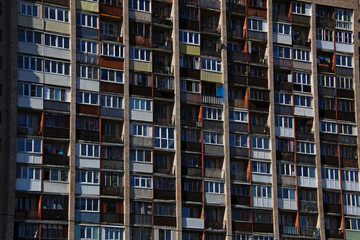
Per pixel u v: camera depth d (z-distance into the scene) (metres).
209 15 160.50
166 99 151.75
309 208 160.25
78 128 144.25
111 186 144.38
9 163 138.00
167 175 149.12
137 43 151.88
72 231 140.12
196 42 156.62
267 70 161.88
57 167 141.25
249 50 161.38
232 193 154.38
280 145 160.75
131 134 148.12
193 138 153.62
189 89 154.62
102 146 145.38
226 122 155.75
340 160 165.12
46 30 144.62
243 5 162.38
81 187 142.25
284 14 167.50
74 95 144.50
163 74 152.50
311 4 168.50
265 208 156.12
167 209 148.12
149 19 153.62
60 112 143.25
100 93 146.88
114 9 150.62
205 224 151.00
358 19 173.88
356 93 169.12
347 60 170.12
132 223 144.88
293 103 163.00
